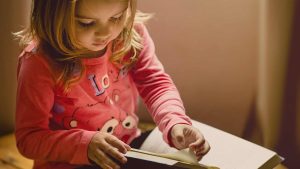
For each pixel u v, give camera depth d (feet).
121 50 3.55
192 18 4.25
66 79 3.33
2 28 4.18
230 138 3.54
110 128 3.66
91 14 2.96
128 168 3.13
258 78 4.26
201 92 4.49
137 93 3.92
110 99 3.64
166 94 3.70
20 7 4.12
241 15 4.14
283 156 4.24
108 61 3.57
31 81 3.28
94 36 3.09
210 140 3.54
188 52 4.37
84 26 3.04
